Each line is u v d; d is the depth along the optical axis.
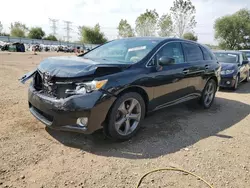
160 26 32.38
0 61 14.83
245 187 2.60
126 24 44.53
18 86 6.75
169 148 3.41
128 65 3.56
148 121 4.52
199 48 5.37
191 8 29.34
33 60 17.44
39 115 3.45
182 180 2.65
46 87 3.29
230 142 3.76
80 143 3.38
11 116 4.21
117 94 3.25
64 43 66.62
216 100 6.91
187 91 4.78
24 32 80.19
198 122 4.66
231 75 8.52
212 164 3.03
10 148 3.07
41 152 3.04
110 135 3.37
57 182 2.47
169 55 4.30
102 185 2.46
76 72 3.09
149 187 2.48
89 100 3.01
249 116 5.34
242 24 47.75
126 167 2.84
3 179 2.45
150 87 3.76
